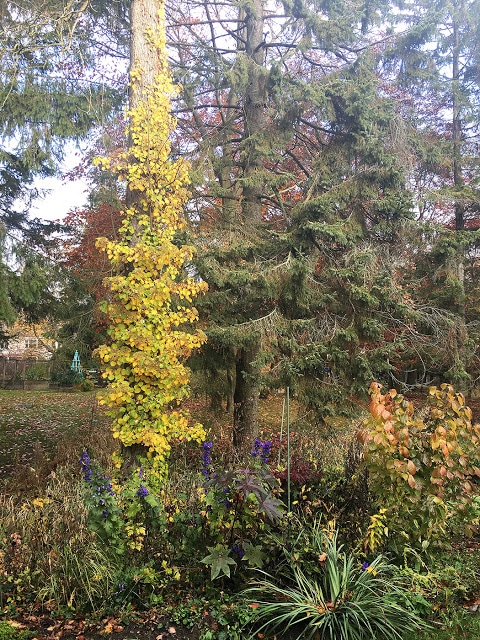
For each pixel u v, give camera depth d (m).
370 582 3.23
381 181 7.28
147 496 3.61
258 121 8.23
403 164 7.58
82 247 11.03
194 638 3.09
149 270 5.59
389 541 3.77
